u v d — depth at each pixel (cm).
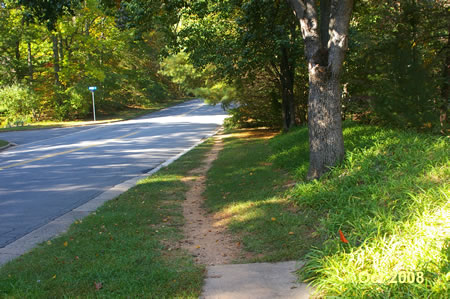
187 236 629
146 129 3105
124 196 900
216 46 1722
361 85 1337
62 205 877
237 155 1477
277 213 670
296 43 1566
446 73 1305
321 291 379
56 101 4338
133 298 389
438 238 404
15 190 1056
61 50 4447
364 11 1431
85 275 451
